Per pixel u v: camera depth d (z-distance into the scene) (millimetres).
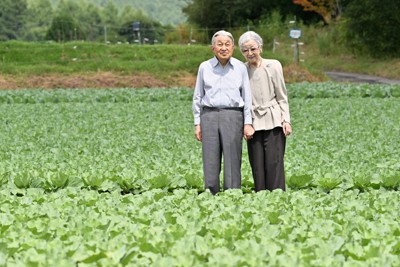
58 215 10172
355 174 13945
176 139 21047
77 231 9047
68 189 12562
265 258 7766
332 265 7520
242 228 9148
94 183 13812
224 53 12453
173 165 15758
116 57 59469
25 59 58781
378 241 8359
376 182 13477
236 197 11469
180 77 53906
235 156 12703
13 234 8812
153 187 13781
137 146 19328
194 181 13867
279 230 9062
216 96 12617
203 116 12773
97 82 50812
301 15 91250
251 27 83875
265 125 12914
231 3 92562
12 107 33094
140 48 61031
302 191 12109
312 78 53344
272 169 13039
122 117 28438
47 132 23656
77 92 41125
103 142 20422
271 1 91750
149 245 8195
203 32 91812
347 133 22047
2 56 58906
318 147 18719
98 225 9352
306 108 30656
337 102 33188
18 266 7488
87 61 56750
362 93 38531
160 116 28672
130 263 7699
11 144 20250
